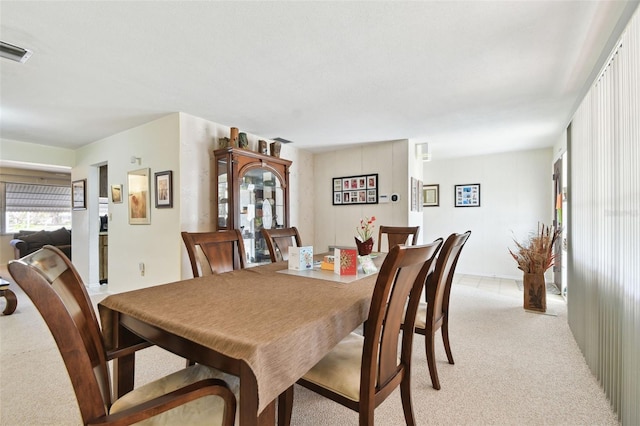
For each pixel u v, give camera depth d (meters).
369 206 4.51
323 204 5.01
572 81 2.35
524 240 4.82
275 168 3.92
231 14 1.56
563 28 1.68
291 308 1.16
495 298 3.75
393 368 1.25
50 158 4.48
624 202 1.52
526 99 2.72
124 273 3.79
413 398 1.71
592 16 1.58
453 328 2.77
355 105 2.88
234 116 3.21
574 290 2.58
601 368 1.82
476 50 1.92
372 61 2.06
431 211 5.64
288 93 2.60
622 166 1.54
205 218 3.34
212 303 1.23
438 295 1.80
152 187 3.40
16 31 1.69
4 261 6.84
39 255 0.96
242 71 2.19
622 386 1.50
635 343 1.38
